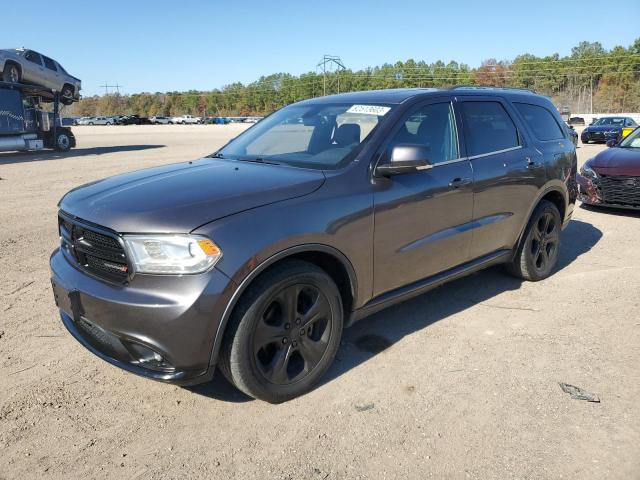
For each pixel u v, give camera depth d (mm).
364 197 3301
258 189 2998
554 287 5008
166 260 2631
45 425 2887
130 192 3068
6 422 2904
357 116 3811
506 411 3004
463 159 4125
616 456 2621
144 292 2650
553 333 4008
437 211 3809
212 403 3111
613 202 8156
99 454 2662
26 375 3400
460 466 2562
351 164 3375
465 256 4227
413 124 3783
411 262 3707
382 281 3537
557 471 2520
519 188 4605
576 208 9000
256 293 2789
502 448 2689
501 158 4434
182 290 2613
